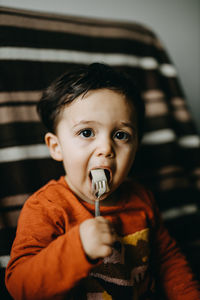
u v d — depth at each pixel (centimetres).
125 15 113
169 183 88
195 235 88
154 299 62
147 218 63
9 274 46
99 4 108
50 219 52
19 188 67
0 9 74
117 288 52
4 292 58
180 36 123
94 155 50
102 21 91
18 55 73
